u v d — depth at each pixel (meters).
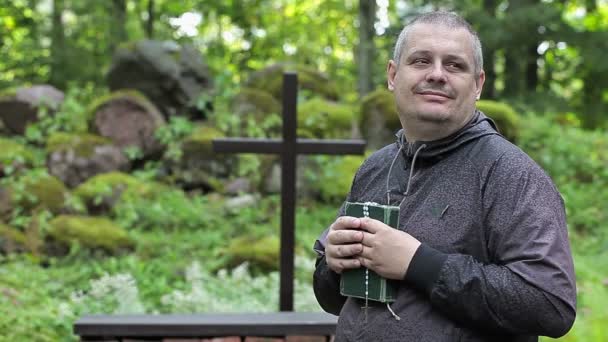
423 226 1.88
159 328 3.78
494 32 12.30
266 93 8.96
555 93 13.64
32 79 13.87
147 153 8.56
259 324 3.80
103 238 6.77
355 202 2.12
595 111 14.09
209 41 16.75
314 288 2.28
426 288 1.80
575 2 16.69
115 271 6.28
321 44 17.48
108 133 8.50
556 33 12.42
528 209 1.78
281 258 5.00
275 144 4.99
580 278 5.77
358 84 13.55
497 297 1.73
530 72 14.63
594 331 4.05
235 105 8.85
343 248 1.91
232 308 5.32
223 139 5.01
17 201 7.27
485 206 1.84
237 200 7.81
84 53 14.21
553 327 1.72
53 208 7.37
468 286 1.75
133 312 5.11
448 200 1.88
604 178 9.30
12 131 8.84
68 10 15.10
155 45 9.31
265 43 16.52
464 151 1.92
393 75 2.09
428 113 1.89
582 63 14.06
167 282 6.27
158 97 9.11
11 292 5.47
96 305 5.11
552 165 9.37
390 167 2.05
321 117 8.46
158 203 7.61
